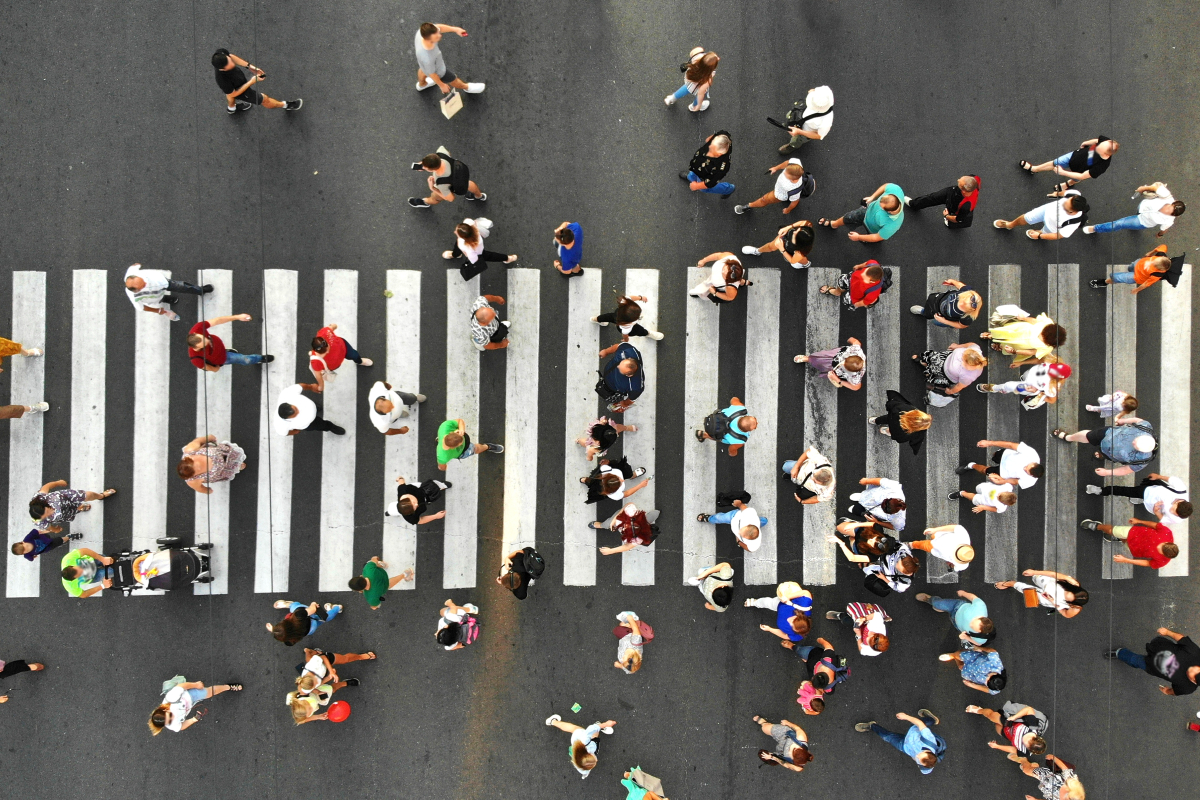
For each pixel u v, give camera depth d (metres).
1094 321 8.80
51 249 8.16
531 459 8.42
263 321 8.23
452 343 8.36
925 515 8.67
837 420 8.62
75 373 8.14
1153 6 8.84
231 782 8.21
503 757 8.39
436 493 7.61
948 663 8.72
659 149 8.57
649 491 8.48
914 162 8.77
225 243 8.23
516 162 8.45
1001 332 7.89
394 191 8.36
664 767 8.48
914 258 8.72
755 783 8.57
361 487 8.28
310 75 8.30
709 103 8.56
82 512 8.09
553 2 8.47
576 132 8.50
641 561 8.48
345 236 8.30
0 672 7.87
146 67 8.24
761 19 8.65
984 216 8.80
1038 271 8.80
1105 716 8.77
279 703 8.22
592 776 8.44
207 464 7.33
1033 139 8.83
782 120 8.68
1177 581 8.85
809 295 8.61
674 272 8.56
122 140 8.22
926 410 8.69
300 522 8.25
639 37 8.55
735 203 8.61
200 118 8.24
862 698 8.66
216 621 8.19
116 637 8.15
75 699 8.13
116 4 8.21
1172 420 8.83
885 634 7.95
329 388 8.24
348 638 8.27
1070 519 8.74
